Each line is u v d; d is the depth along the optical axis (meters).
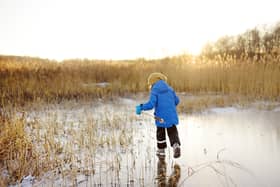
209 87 12.38
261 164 3.81
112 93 11.37
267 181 3.26
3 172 3.56
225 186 3.15
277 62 11.99
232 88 11.46
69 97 10.60
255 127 6.14
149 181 3.33
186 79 12.80
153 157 4.19
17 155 3.89
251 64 12.28
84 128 5.95
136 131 5.91
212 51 18.06
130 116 7.53
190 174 3.51
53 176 3.42
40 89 10.42
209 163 3.89
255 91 10.63
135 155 4.29
